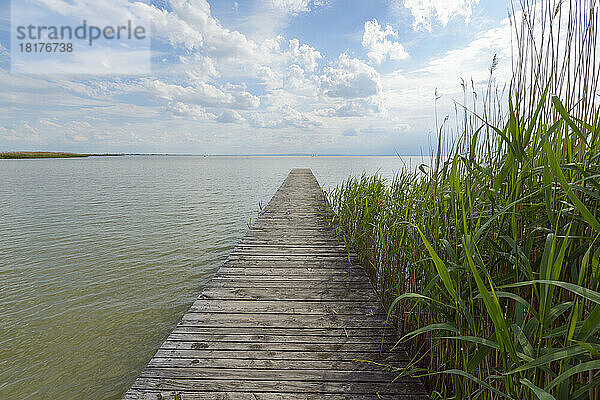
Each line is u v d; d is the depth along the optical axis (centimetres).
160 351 176
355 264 324
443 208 143
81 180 1853
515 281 110
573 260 94
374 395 145
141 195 1193
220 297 246
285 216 573
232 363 166
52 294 357
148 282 392
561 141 105
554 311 76
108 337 278
